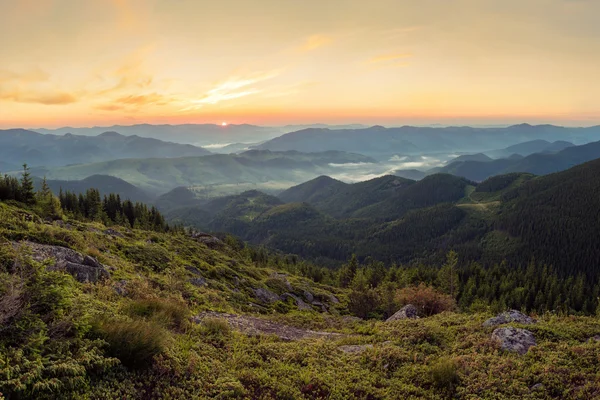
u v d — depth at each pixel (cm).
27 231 1800
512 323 1473
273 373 1062
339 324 2416
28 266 914
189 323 1316
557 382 1001
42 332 711
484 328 1507
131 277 1962
